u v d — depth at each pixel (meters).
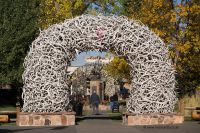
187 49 25.03
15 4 26.50
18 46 25.83
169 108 18.44
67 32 18.39
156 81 18.22
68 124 18.16
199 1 25.25
